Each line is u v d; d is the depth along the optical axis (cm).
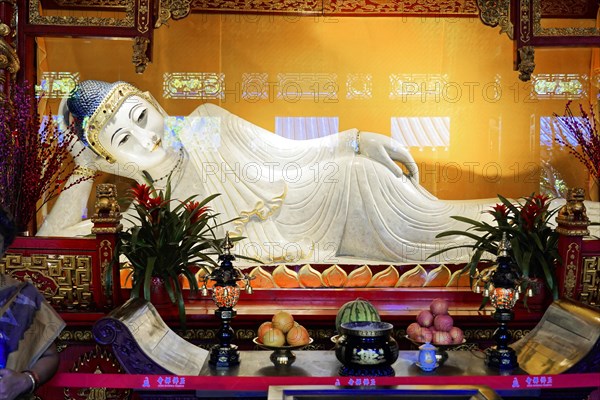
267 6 536
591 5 518
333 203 509
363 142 524
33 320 244
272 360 332
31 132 427
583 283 403
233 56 535
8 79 441
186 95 530
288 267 477
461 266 476
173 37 529
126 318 319
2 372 224
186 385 305
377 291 460
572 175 533
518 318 409
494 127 541
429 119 543
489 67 542
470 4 538
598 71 525
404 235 503
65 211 497
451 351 353
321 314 416
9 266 399
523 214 422
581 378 302
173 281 416
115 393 410
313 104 541
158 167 512
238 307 443
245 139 525
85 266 399
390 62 544
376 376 305
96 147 497
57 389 407
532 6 466
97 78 511
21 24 455
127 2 460
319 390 279
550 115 536
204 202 432
